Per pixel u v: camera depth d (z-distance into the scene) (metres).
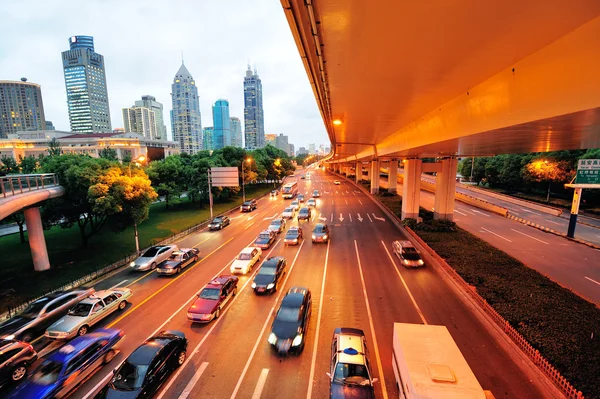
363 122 23.47
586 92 7.76
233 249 27.11
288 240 27.78
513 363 11.71
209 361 12.18
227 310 16.20
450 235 28.62
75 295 16.12
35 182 21.00
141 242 29.36
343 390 9.77
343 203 52.81
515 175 56.34
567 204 44.94
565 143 18.19
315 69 11.55
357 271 21.22
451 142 18.30
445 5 6.93
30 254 25.28
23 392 9.79
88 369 11.27
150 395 10.13
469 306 16.17
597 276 20.39
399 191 64.81
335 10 7.25
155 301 17.34
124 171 25.83
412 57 10.07
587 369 10.64
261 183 95.00
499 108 11.61
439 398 7.72
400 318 15.08
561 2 6.61
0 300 17.64
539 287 17.14
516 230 33.22
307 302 14.96
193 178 47.09
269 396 10.40
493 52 9.59
